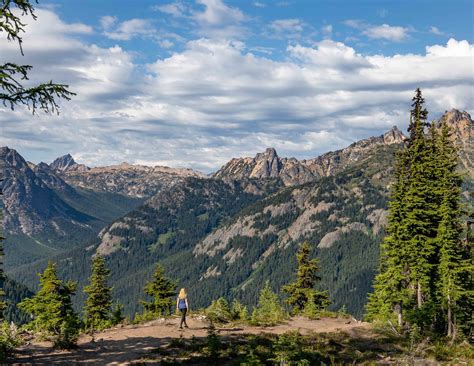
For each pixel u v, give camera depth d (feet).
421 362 80.18
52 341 70.69
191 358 66.23
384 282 132.87
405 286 134.51
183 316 91.04
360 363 74.38
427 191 129.80
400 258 130.82
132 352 67.62
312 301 195.11
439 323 128.57
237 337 84.33
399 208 132.26
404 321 129.18
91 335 81.20
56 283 145.59
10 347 63.57
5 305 100.63
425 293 136.05
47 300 143.54
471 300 120.06
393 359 78.13
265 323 110.83
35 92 51.47
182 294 91.97
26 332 78.48
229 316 117.08
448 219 123.54
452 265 118.42
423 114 139.13
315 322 124.16
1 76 48.08
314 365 69.56
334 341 88.48
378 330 104.83
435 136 139.64
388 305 131.54
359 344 89.66
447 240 121.19
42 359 60.59
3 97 50.85
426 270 125.39
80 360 61.41
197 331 88.89
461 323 116.16
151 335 82.17
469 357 86.74
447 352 89.25
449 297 118.21
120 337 79.51
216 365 64.34
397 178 139.54
